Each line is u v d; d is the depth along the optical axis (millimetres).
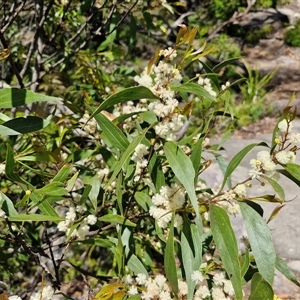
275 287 1290
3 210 585
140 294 537
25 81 1391
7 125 565
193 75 2533
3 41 900
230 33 3604
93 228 804
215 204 540
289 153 501
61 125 951
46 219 575
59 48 1185
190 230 522
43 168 852
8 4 1413
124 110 734
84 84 1217
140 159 585
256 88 2787
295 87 3014
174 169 487
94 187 649
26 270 1193
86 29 1205
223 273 554
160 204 541
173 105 528
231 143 2314
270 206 1637
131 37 1063
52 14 1245
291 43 3596
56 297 1193
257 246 492
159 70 555
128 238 662
